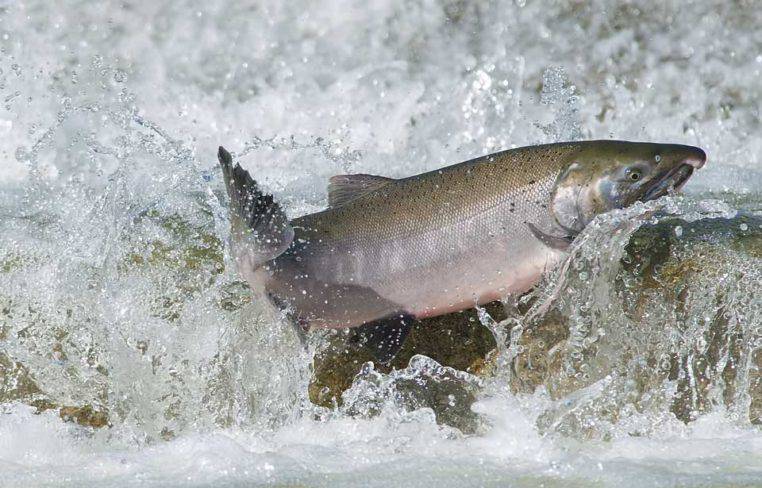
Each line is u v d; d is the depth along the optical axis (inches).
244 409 661.3
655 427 635.5
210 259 703.1
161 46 1001.5
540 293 666.8
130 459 584.1
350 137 993.5
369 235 657.6
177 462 577.0
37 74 982.4
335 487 531.2
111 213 725.3
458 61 1026.1
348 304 660.1
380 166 975.6
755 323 662.5
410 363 667.4
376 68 1014.4
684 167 662.5
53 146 892.0
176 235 722.2
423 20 1026.1
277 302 663.1
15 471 569.3
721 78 1059.9
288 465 560.4
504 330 674.8
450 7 1031.0
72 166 887.7
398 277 655.8
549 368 661.3
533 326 669.3
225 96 999.0
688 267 683.4
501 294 667.4
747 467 550.3
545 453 577.3
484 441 601.9
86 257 709.3
